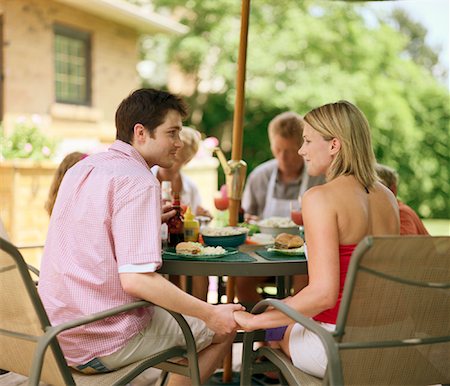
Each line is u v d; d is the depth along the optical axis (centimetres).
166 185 345
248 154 1371
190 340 223
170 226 281
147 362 223
